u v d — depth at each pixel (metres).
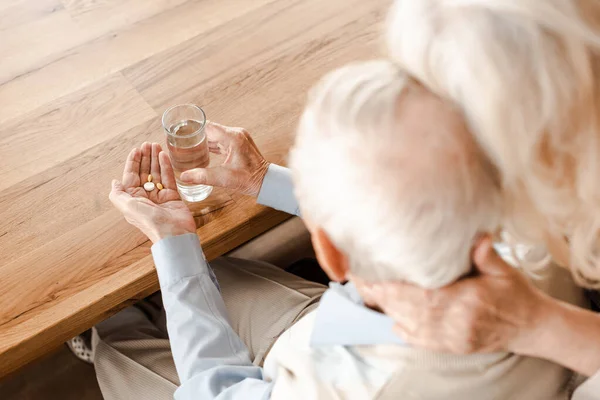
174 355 1.07
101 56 1.41
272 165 1.20
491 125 0.54
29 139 1.28
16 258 1.13
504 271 0.68
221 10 1.50
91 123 1.30
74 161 1.24
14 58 1.41
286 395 0.78
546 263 0.77
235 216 1.19
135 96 1.34
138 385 1.28
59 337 1.10
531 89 0.53
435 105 0.58
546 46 0.52
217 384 1.01
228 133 1.18
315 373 0.76
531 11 0.53
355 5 1.51
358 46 1.43
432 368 0.71
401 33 0.58
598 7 0.54
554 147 0.56
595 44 0.53
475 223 0.59
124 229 1.17
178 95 1.34
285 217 1.25
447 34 0.55
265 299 1.32
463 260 0.62
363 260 0.64
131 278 1.12
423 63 0.56
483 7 0.54
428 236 0.59
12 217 1.17
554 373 0.75
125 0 1.52
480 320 0.67
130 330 1.39
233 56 1.41
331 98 0.61
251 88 1.36
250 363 1.09
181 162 1.17
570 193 0.59
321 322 0.78
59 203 1.19
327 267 0.69
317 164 0.61
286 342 0.92
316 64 1.40
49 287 1.11
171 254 1.11
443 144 0.57
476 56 0.53
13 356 1.07
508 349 0.72
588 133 0.55
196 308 1.09
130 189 1.17
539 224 0.62
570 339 0.71
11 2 1.51
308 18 1.48
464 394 0.71
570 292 0.84
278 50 1.42
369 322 0.74
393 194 0.57
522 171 0.56
